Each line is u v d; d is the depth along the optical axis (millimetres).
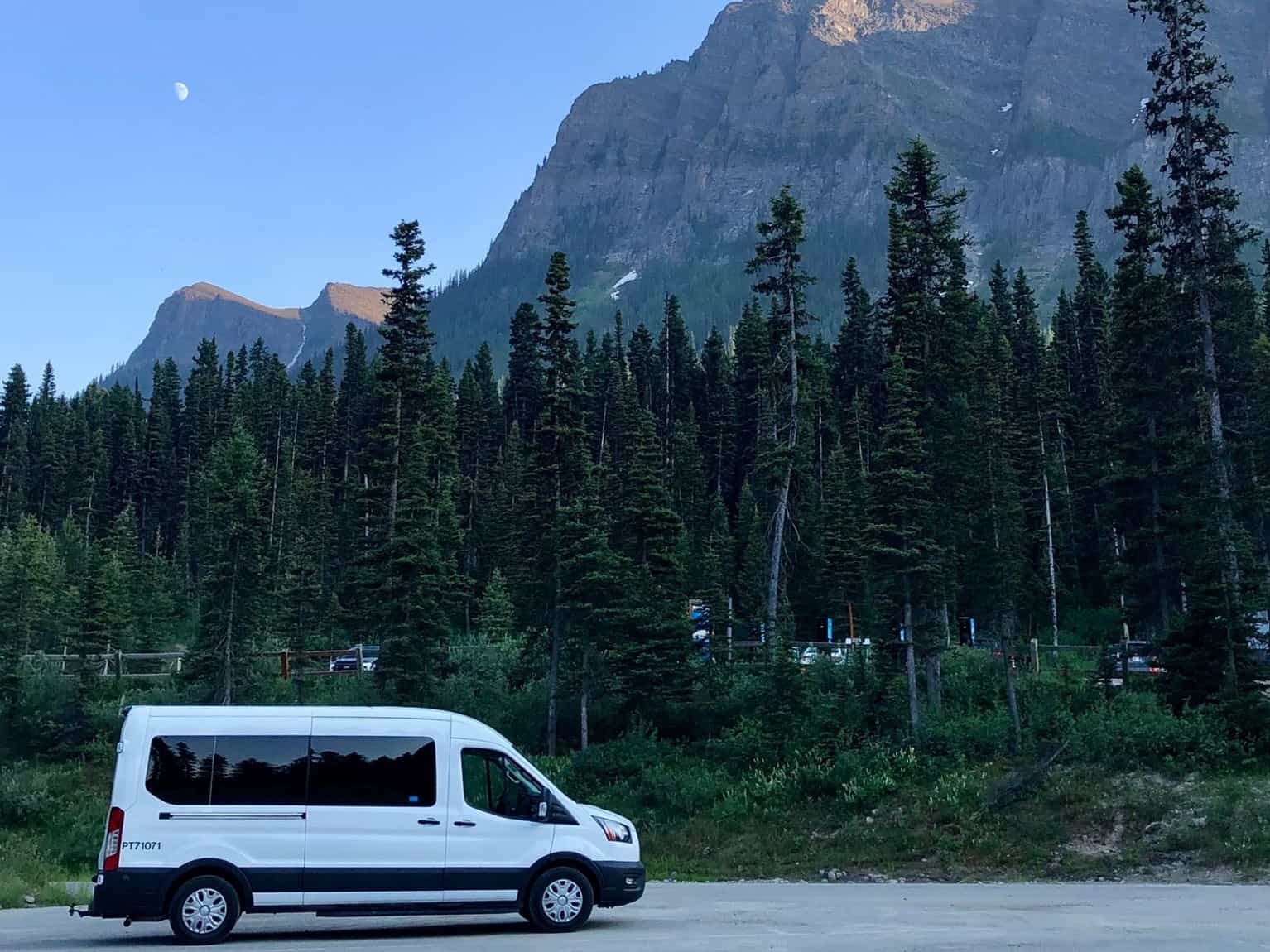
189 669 43094
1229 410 40344
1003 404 61094
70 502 98438
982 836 25766
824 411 76062
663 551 41562
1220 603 29172
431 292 49312
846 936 12578
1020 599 36219
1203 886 20016
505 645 46188
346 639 60594
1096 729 28312
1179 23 33688
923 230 39906
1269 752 26766
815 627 54156
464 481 78062
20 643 56688
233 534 42906
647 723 37156
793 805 30234
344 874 12836
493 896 13141
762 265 41250
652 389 104125
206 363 127688
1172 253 33875
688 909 15695
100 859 12609
